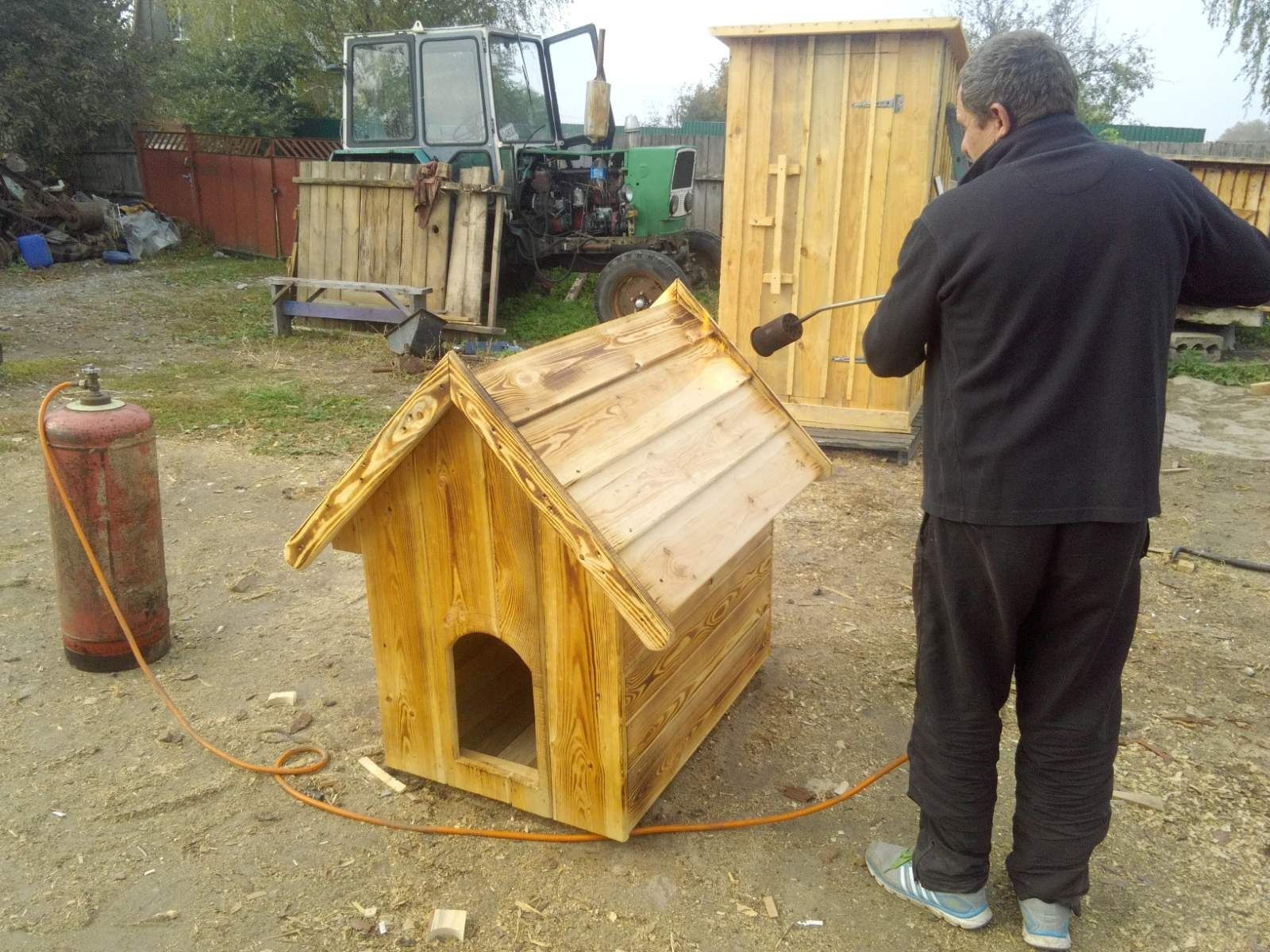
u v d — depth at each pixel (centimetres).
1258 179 977
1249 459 634
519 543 243
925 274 202
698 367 300
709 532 246
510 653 330
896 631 395
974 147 218
